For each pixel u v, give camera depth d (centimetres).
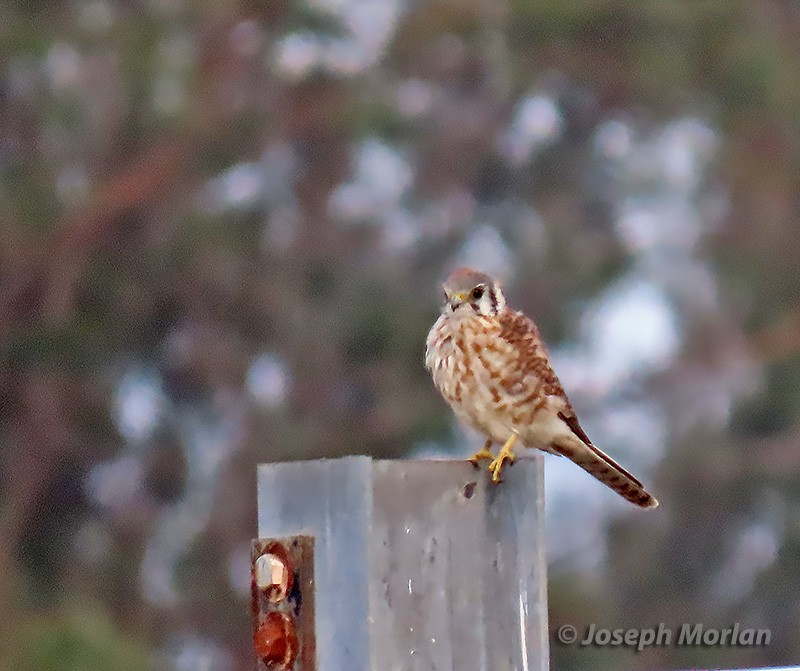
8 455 1747
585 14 1850
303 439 1705
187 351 1770
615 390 1838
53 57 1795
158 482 1791
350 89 1841
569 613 1689
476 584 512
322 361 1738
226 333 1777
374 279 1769
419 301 1766
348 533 503
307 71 1853
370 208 1855
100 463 1775
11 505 1738
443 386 757
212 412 1778
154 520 1772
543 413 745
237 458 1748
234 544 1748
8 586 1692
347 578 503
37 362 1734
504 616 512
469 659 509
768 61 1869
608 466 752
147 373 1780
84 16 1805
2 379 1742
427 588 506
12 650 1465
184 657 1723
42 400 1750
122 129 1802
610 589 1753
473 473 515
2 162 1778
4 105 1791
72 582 1733
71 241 1742
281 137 1833
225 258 1777
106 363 1756
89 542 1759
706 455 1794
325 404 1728
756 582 1770
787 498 1806
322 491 510
